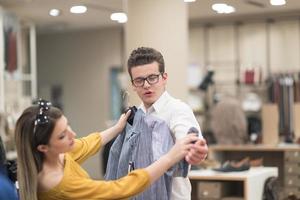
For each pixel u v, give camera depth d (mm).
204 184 4523
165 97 2133
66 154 1987
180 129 2004
